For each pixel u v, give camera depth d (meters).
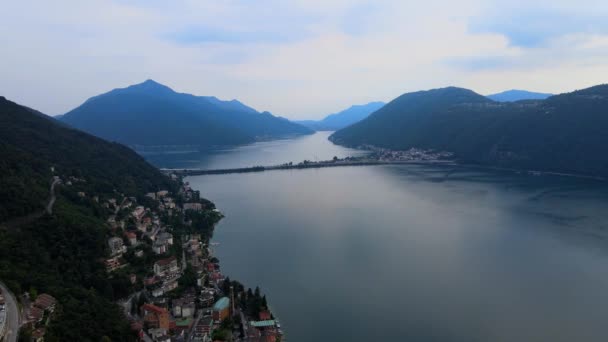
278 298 198.38
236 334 164.50
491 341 163.62
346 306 190.88
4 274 143.62
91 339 133.62
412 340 163.62
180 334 159.88
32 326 124.00
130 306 175.25
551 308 189.62
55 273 163.12
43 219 193.38
